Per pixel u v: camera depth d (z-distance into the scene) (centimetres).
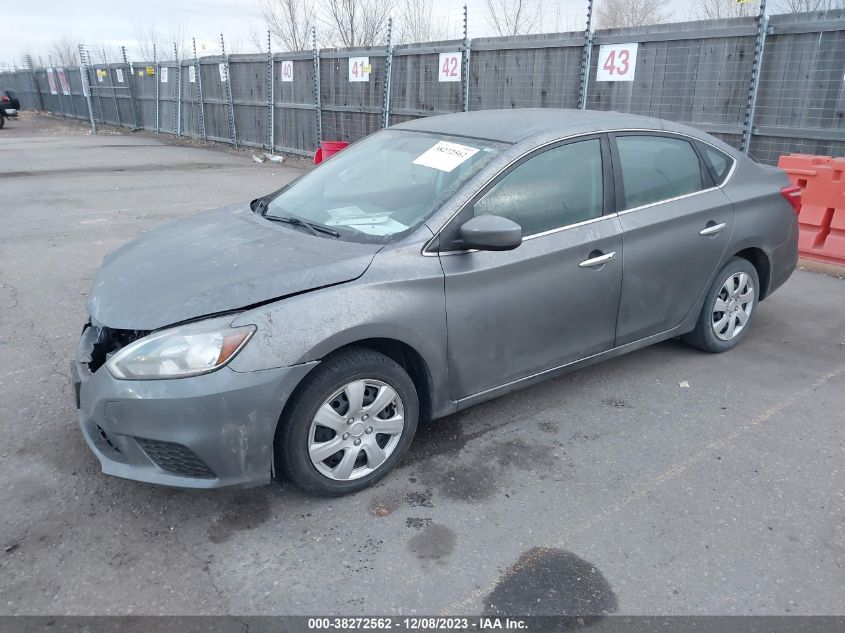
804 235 714
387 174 378
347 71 1452
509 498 314
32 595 253
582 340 382
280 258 312
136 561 272
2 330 514
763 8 767
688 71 859
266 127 1819
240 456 277
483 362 343
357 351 301
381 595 255
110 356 285
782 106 777
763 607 249
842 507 307
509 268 338
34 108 4344
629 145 397
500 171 341
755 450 355
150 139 2358
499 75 1119
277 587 259
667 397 414
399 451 326
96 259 720
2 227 881
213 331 271
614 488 322
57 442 357
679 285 421
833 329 526
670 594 255
